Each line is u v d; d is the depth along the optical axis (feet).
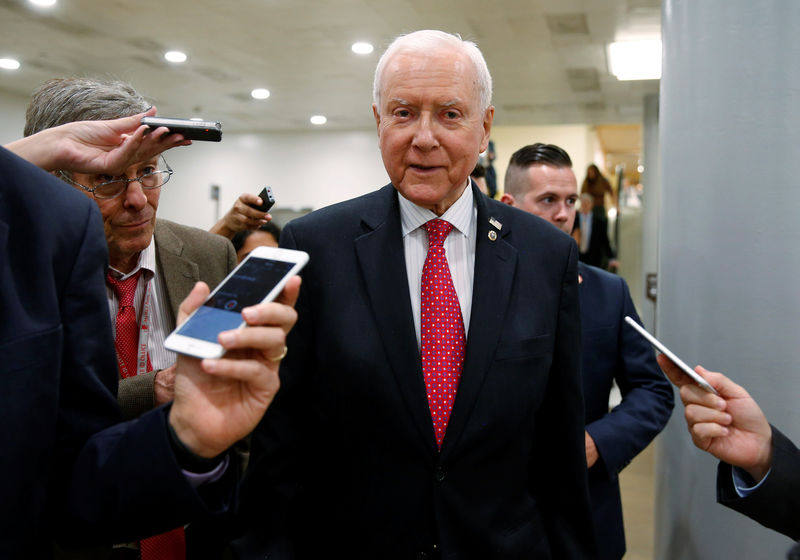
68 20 15.83
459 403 3.53
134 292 4.68
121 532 2.45
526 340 3.68
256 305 2.28
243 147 31.53
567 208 6.24
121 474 2.35
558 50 17.48
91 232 2.56
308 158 30.83
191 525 4.33
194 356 2.28
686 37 5.28
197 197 32.12
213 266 5.17
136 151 3.24
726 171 4.94
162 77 21.11
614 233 27.61
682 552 5.49
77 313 2.47
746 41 4.81
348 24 15.75
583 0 13.92
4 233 2.30
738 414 3.55
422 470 3.54
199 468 2.44
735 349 4.91
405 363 3.55
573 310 3.96
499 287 3.72
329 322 3.63
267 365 2.39
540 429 4.11
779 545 4.72
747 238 4.84
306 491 3.90
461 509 3.52
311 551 3.84
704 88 5.08
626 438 5.14
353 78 20.85
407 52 3.42
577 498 3.92
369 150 30.14
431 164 3.43
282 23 15.72
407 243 3.87
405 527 3.55
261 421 3.76
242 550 3.53
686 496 5.49
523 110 25.43
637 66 18.65
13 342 2.21
